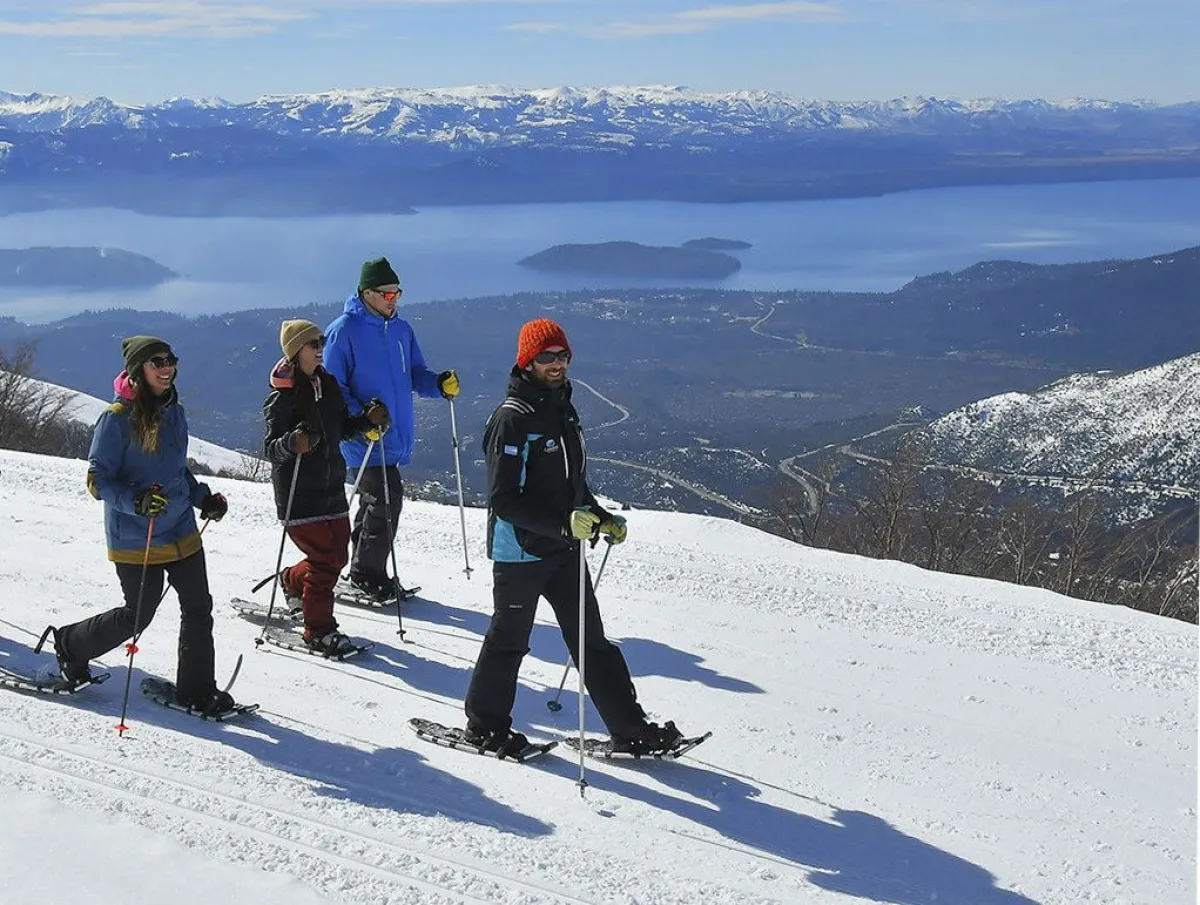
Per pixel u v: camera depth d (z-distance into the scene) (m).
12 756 4.85
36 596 7.27
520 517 4.95
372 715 5.73
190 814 4.30
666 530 9.58
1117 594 15.28
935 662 6.65
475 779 5.02
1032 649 6.90
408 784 4.91
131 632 5.48
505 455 4.95
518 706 5.96
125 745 5.03
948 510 16.98
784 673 6.43
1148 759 5.46
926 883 4.27
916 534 16.95
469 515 9.96
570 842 4.41
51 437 27.47
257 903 3.53
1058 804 4.98
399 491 7.51
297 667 6.37
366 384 7.29
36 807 4.14
